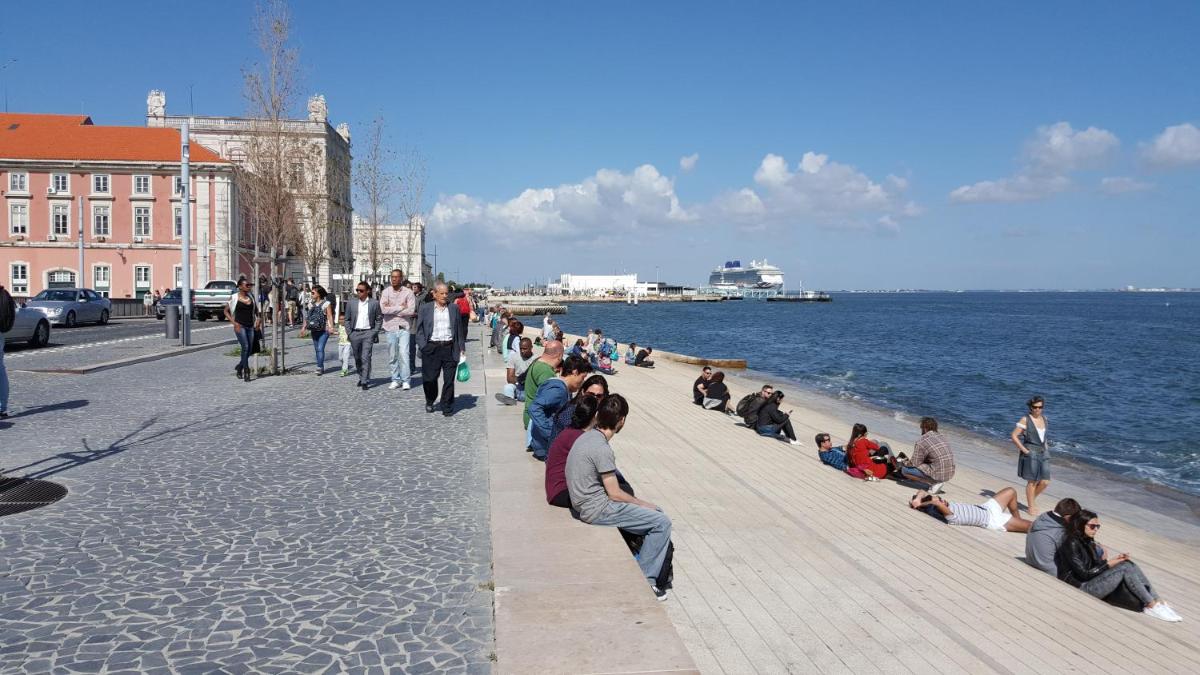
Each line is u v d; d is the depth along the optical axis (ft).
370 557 19.34
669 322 363.97
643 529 20.25
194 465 28.96
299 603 16.38
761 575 23.13
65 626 15.05
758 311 546.67
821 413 81.05
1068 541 26.89
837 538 30.09
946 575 26.08
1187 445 68.85
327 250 146.51
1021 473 41.24
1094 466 59.21
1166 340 230.07
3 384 38.09
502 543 18.88
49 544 19.81
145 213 187.01
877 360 157.99
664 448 46.11
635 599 15.46
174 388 50.29
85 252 185.26
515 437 34.47
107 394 46.70
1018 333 267.59
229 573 18.07
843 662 17.04
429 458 31.19
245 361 54.80
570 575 16.72
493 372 65.36
